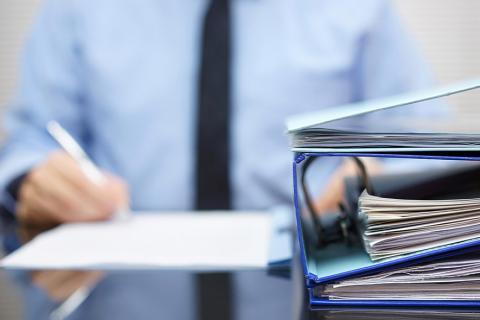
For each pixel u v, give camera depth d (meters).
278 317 0.33
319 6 1.17
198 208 1.08
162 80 1.15
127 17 1.17
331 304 0.33
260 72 1.14
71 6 1.18
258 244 0.54
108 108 1.16
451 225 0.32
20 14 1.68
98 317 0.34
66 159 0.77
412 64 1.18
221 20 1.12
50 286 0.41
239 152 1.11
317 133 0.33
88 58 1.16
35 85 1.17
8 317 0.34
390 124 0.44
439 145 0.32
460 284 0.33
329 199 0.69
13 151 1.02
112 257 0.49
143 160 1.14
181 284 0.42
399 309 0.33
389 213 0.33
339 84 1.15
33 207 0.72
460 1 1.64
